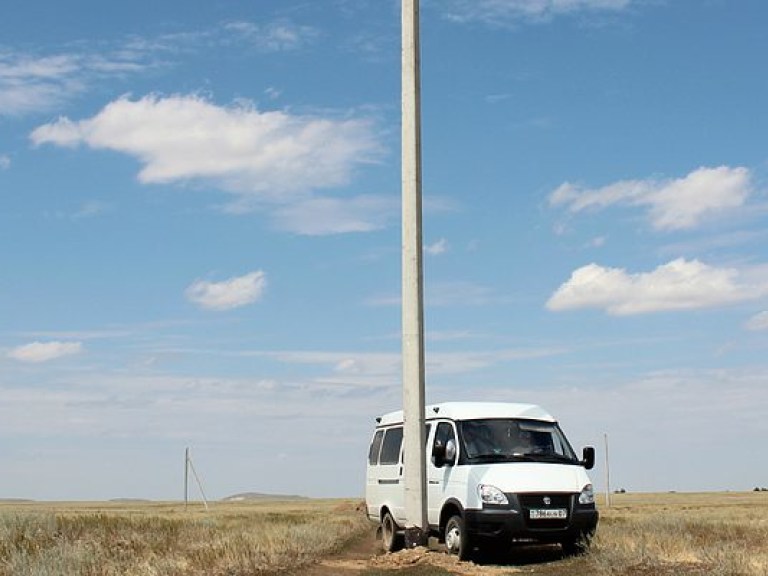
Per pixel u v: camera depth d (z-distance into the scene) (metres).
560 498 18.81
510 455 19.69
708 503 78.62
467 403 21.00
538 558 19.73
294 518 42.34
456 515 19.59
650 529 23.88
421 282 21.61
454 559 18.81
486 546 19.34
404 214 21.91
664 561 16.88
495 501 18.58
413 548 20.08
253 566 17.62
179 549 20.17
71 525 24.73
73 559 16.66
